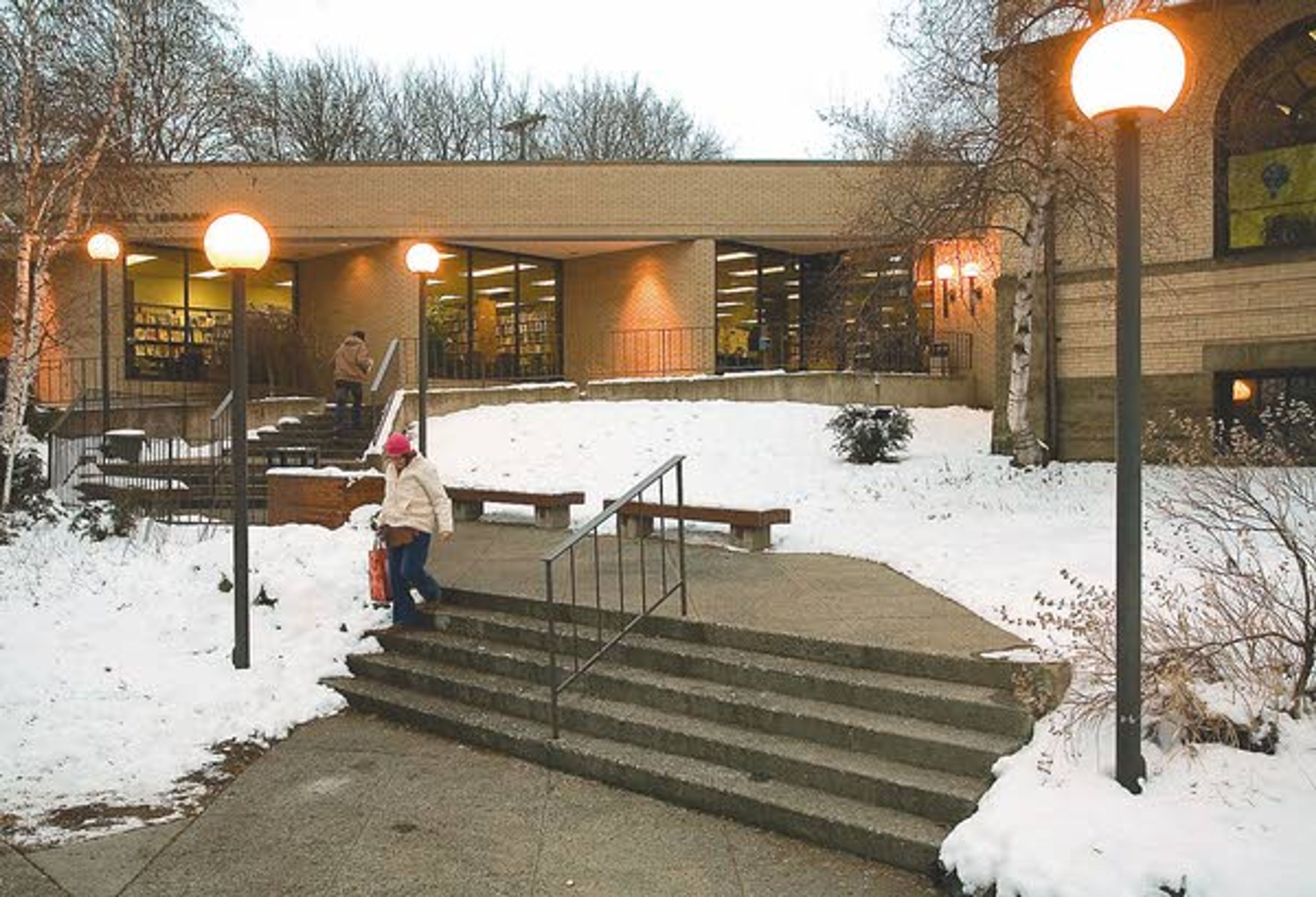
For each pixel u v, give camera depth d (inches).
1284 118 602.9
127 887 197.3
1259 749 199.3
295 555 386.6
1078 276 652.1
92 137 640.4
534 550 433.7
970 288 914.7
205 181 951.0
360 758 270.2
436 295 1017.5
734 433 719.1
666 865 205.2
